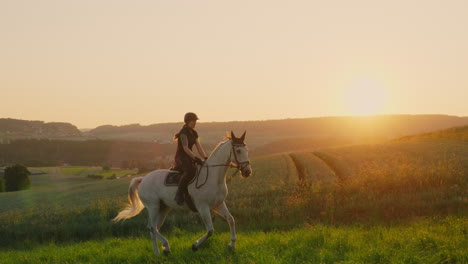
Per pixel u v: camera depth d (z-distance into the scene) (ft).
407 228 36.11
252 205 65.21
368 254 24.07
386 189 62.44
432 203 51.85
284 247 28.27
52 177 341.00
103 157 443.32
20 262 34.04
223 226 54.39
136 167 402.72
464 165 78.23
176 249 31.78
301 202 59.88
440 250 23.80
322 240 28.84
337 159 122.72
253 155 354.95
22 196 143.33
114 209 73.26
